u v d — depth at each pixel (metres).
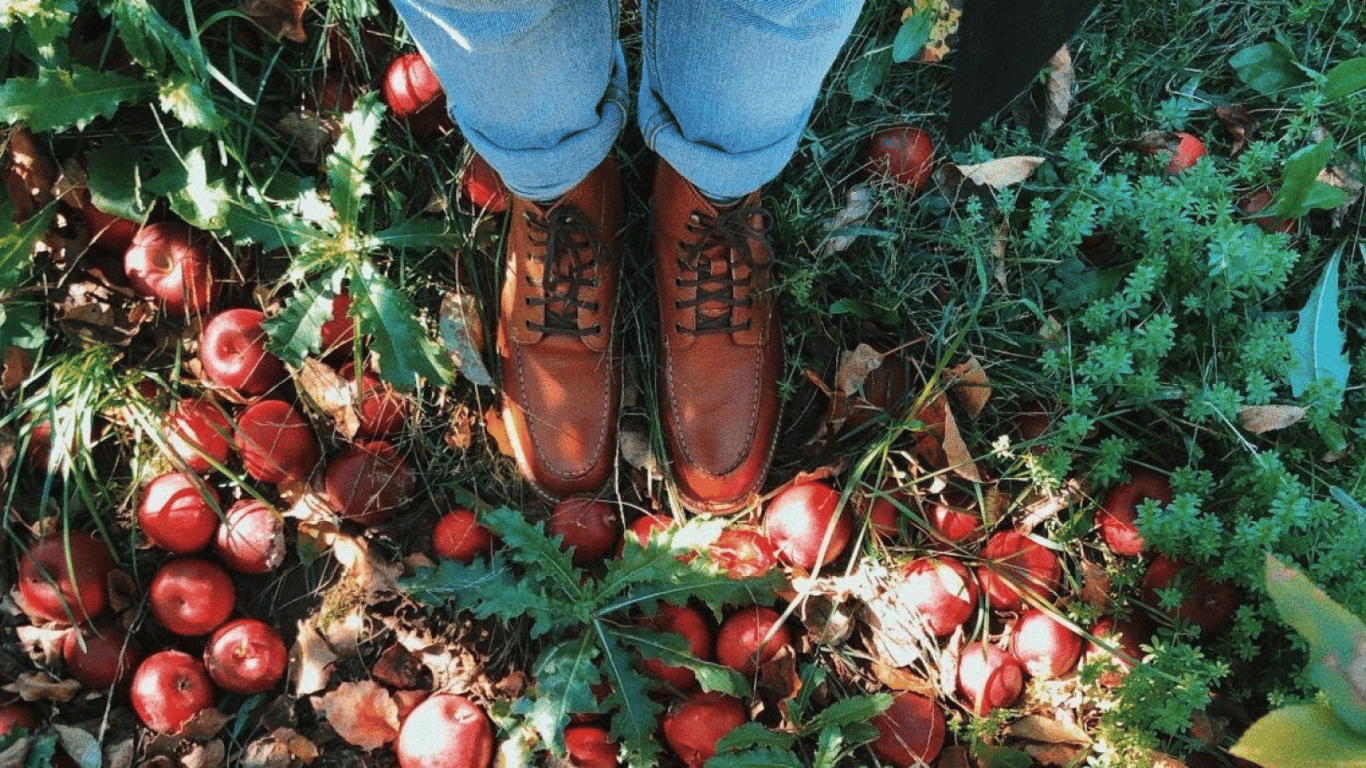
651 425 1.11
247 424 1.03
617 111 0.92
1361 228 1.19
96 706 1.01
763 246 1.05
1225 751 1.00
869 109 1.21
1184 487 1.02
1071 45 1.21
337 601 1.05
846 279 1.15
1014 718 1.02
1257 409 1.03
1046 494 1.05
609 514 1.07
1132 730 0.97
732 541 1.04
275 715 1.01
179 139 1.08
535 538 1.01
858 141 1.20
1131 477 1.06
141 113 1.11
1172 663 0.97
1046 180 1.16
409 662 1.04
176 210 1.03
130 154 1.09
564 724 0.96
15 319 1.06
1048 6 0.71
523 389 1.07
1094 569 1.06
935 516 1.08
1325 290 1.11
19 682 0.98
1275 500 0.97
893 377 1.11
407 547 1.08
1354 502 0.96
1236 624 1.00
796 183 1.18
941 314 1.14
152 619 1.04
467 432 1.11
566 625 1.02
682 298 1.06
